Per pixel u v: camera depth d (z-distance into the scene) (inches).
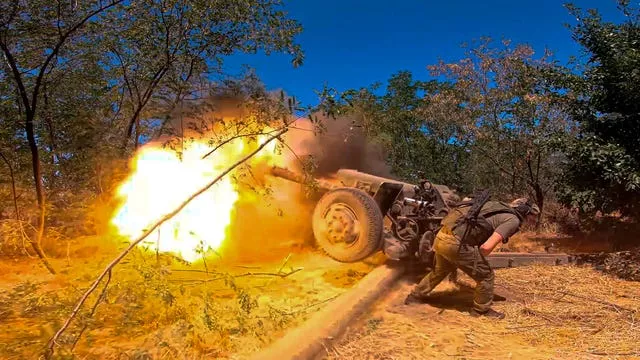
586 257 293.1
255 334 152.4
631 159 303.0
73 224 252.7
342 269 243.3
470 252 189.2
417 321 183.2
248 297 160.2
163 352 139.7
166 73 273.9
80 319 137.5
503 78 433.4
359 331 170.4
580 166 336.2
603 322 185.2
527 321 186.9
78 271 193.5
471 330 175.2
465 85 449.1
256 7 263.1
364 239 215.3
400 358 149.4
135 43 266.8
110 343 146.6
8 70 230.8
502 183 472.1
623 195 327.0
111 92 273.9
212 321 150.6
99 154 254.7
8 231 217.6
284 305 187.9
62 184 260.2
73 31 230.4
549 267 277.1
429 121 476.7
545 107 396.2
